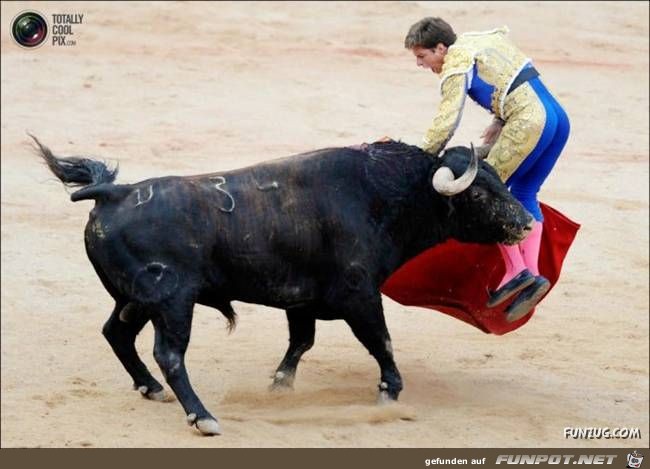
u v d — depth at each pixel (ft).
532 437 57.11
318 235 55.67
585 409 62.44
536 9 163.22
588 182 107.96
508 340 74.33
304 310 59.82
